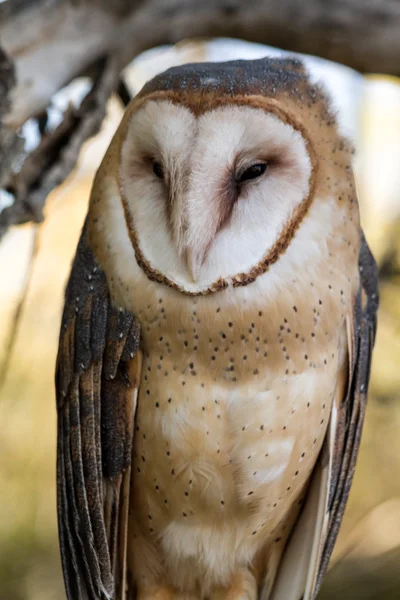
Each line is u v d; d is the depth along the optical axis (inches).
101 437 58.5
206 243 57.2
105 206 58.3
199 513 58.7
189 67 57.4
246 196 57.3
